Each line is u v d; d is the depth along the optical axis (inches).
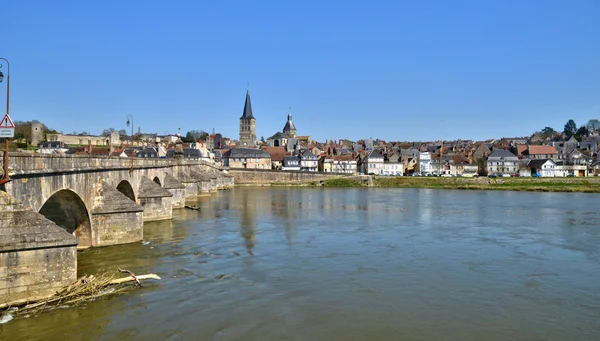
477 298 1071.0
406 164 7308.1
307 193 4237.2
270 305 1009.5
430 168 7086.6
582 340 851.4
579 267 1350.9
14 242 930.1
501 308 1008.2
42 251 962.7
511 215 2539.4
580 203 3253.0
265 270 1289.4
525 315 969.5
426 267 1339.8
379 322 924.6
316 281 1190.3
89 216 1504.7
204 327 887.7
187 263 1350.9
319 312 973.2
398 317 951.0
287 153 7760.8
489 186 4950.8
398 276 1242.6
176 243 1633.9
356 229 2010.3
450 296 1083.3
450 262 1401.3
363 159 7268.7
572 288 1150.3
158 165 2532.0
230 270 1283.2
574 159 6909.5
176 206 2741.1
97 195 1562.5
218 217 2363.4
